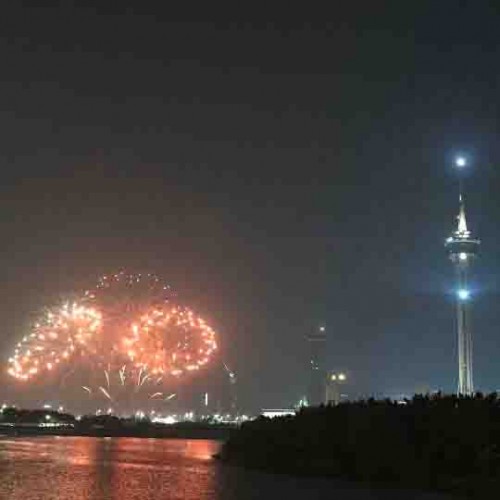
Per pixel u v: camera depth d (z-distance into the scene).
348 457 30.30
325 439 32.03
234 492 25.05
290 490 25.77
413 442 28.78
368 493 25.02
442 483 26.31
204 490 25.59
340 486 27.05
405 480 27.23
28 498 23.02
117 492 24.75
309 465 31.12
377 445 29.20
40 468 33.28
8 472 31.31
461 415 28.31
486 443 27.14
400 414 30.34
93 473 31.20
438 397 30.50
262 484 27.48
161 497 23.61
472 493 24.39
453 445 27.48
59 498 23.08
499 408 28.45
